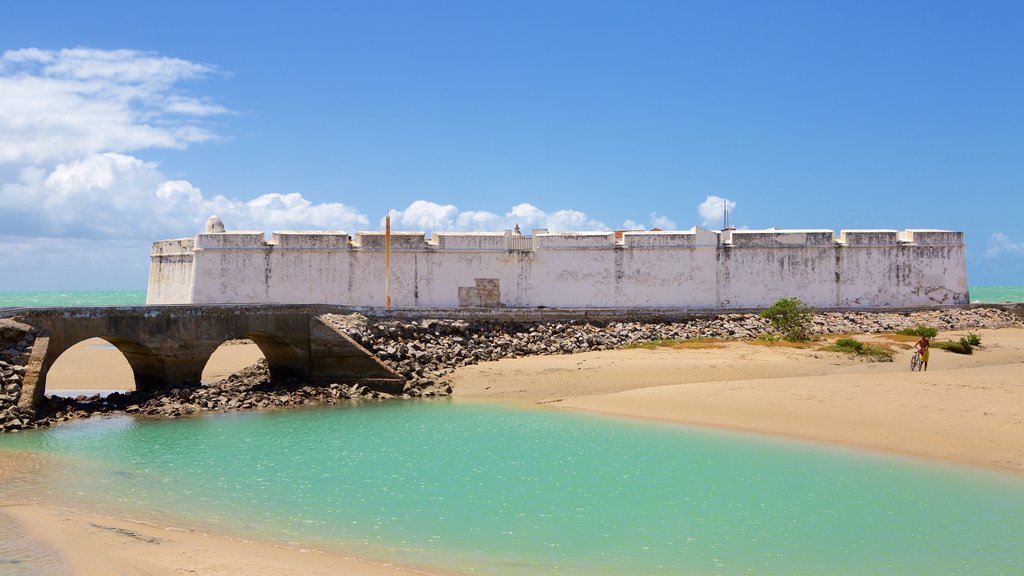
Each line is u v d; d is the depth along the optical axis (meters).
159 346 29.52
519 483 18.05
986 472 18.61
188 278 43.41
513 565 13.05
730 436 22.70
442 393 31.25
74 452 21.47
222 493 17.28
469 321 38.84
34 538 14.01
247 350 42.00
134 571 12.41
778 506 16.27
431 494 17.17
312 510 16.06
